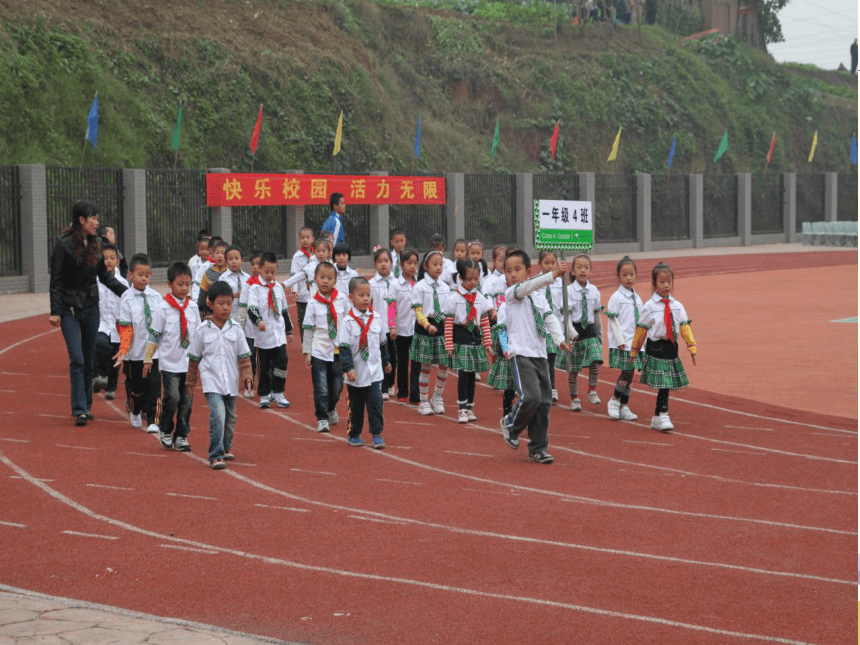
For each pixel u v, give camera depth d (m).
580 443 10.15
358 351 9.78
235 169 35.34
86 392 11.12
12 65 30.45
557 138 49.31
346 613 5.53
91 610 5.55
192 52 37.09
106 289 12.24
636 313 11.39
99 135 31.70
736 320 20.30
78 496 7.98
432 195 37.38
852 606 5.65
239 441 10.15
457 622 5.40
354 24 46.19
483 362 11.19
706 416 11.51
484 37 52.84
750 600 5.75
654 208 48.03
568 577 6.14
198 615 5.50
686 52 59.25
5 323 19.39
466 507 7.75
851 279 30.42
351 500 7.94
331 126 39.12
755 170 56.81
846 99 67.00
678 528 7.21
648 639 5.18
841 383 13.45
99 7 36.06
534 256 41.50
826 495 8.16
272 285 11.81
